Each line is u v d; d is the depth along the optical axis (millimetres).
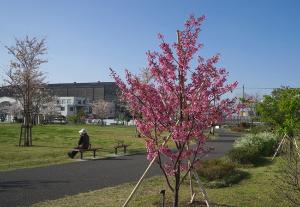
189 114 7387
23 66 30312
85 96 140875
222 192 11227
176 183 7809
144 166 17578
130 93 7480
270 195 10461
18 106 89812
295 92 20312
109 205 9500
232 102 7566
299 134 18594
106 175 14695
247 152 18094
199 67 7473
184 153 7605
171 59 7457
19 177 13891
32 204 9586
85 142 21297
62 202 9828
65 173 15094
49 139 33906
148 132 7523
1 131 42656
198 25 7508
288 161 9375
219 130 64500
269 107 21141
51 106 92812
